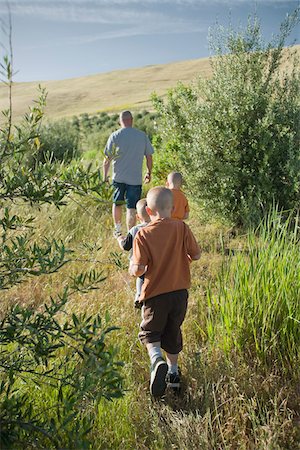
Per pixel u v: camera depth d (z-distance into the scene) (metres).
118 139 7.99
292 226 7.66
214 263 6.44
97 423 3.25
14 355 3.01
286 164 8.02
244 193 8.41
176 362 3.96
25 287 5.39
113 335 4.31
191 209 9.40
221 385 3.60
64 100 108.31
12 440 2.57
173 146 9.97
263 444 2.99
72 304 4.78
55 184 2.65
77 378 2.64
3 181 2.62
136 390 3.71
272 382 3.70
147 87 114.38
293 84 8.94
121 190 8.16
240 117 8.44
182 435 3.12
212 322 4.40
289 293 4.21
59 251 2.70
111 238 7.31
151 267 3.91
